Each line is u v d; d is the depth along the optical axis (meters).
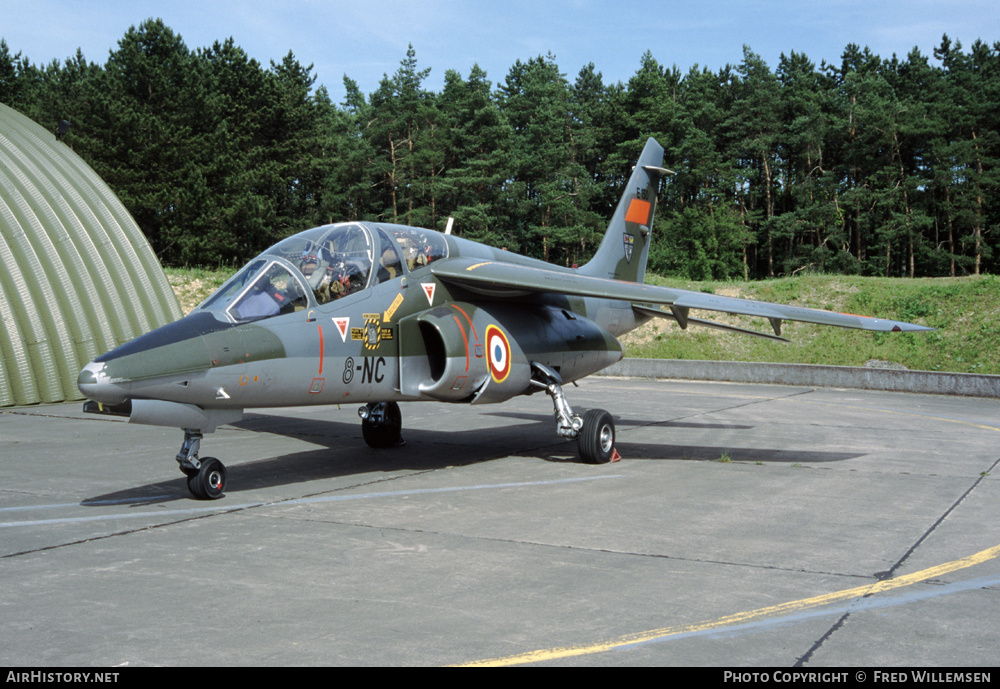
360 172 72.69
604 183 77.19
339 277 9.22
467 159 70.12
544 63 96.94
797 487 9.29
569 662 4.25
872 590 5.50
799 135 72.44
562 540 6.84
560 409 10.91
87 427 14.11
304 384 8.70
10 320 17.17
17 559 6.21
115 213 21.91
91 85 54.69
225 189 55.69
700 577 5.79
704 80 85.50
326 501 8.39
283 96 64.69
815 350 26.58
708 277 69.19
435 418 15.97
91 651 4.37
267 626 4.77
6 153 20.59
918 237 68.12
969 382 20.86
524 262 12.62
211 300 8.49
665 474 10.12
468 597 5.32
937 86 71.81
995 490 9.14
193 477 8.32
